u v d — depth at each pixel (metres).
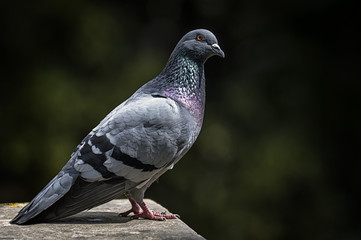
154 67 14.30
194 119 6.39
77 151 6.01
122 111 6.09
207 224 13.78
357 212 15.41
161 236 5.58
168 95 6.36
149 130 6.00
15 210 6.81
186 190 13.99
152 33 16.52
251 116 14.65
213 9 16.92
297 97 15.09
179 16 17.08
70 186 5.82
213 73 16.42
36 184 13.57
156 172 6.16
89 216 6.44
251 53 16.34
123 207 7.05
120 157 5.89
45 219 5.89
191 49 6.55
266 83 15.28
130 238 5.51
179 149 6.21
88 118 13.52
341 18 16.33
